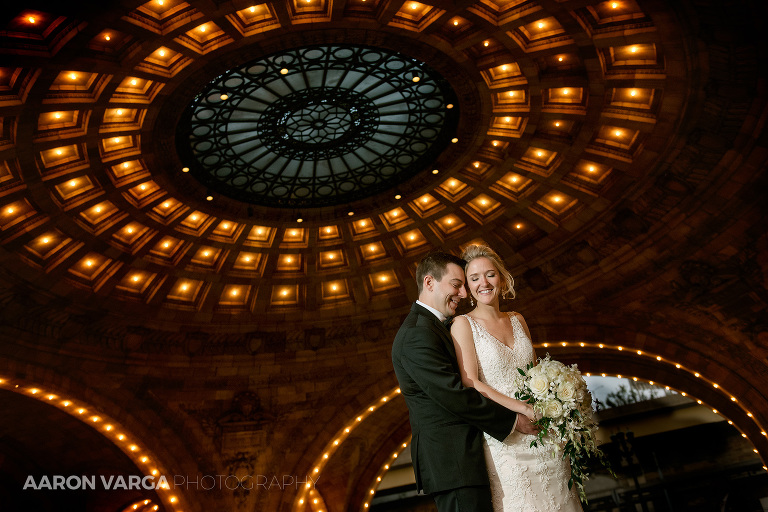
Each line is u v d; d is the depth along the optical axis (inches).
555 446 167.9
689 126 746.2
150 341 1010.7
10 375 860.6
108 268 916.0
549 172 874.8
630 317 962.7
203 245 944.3
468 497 154.3
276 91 708.7
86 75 614.5
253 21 609.3
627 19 605.3
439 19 615.8
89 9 515.2
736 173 797.2
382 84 717.9
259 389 1073.5
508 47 652.7
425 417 164.9
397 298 1076.5
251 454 1037.2
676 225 888.3
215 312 1043.3
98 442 1013.2
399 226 974.4
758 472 1464.1
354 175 874.1
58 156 711.1
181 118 711.1
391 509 1638.8
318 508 1174.3
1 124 622.5
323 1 601.9
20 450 1039.0
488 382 179.5
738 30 586.6
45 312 888.9
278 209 908.0
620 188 876.6
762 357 880.3
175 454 1003.9
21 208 757.3
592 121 766.5
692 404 1557.6
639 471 1536.7
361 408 1063.0
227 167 817.5
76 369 938.1
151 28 564.4
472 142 816.9
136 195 826.8
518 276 1011.9
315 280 1044.5
